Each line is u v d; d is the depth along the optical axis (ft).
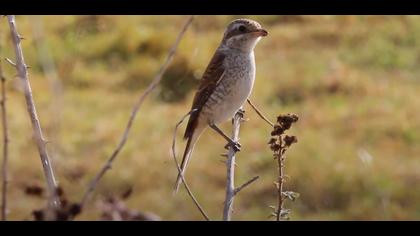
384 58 67.92
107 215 8.92
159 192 46.50
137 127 55.88
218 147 51.83
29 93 12.75
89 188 9.66
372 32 73.10
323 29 74.18
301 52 70.08
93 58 68.03
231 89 23.99
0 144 51.37
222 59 23.95
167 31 71.36
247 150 50.75
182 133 55.01
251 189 45.83
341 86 60.90
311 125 54.85
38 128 12.62
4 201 12.09
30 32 54.08
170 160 50.26
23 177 47.21
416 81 63.98
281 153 13.92
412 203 44.21
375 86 61.57
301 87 61.36
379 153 50.14
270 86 61.57
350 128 53.78
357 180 45.93
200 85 24.47
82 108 59.11
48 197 9.30
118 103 60.54
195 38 71.82
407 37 71.87
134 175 48.08
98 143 52.80
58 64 61.87
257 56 69.41
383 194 44.47
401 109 57.00
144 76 64.49
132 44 69.41
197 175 48.24
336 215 43.29
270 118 56.29
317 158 48.47
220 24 76.23
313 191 45.14
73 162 48.98
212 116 24.38
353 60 68.08
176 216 44.32
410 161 48.88
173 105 60.49
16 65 12.85
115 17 74.13
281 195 13.91
